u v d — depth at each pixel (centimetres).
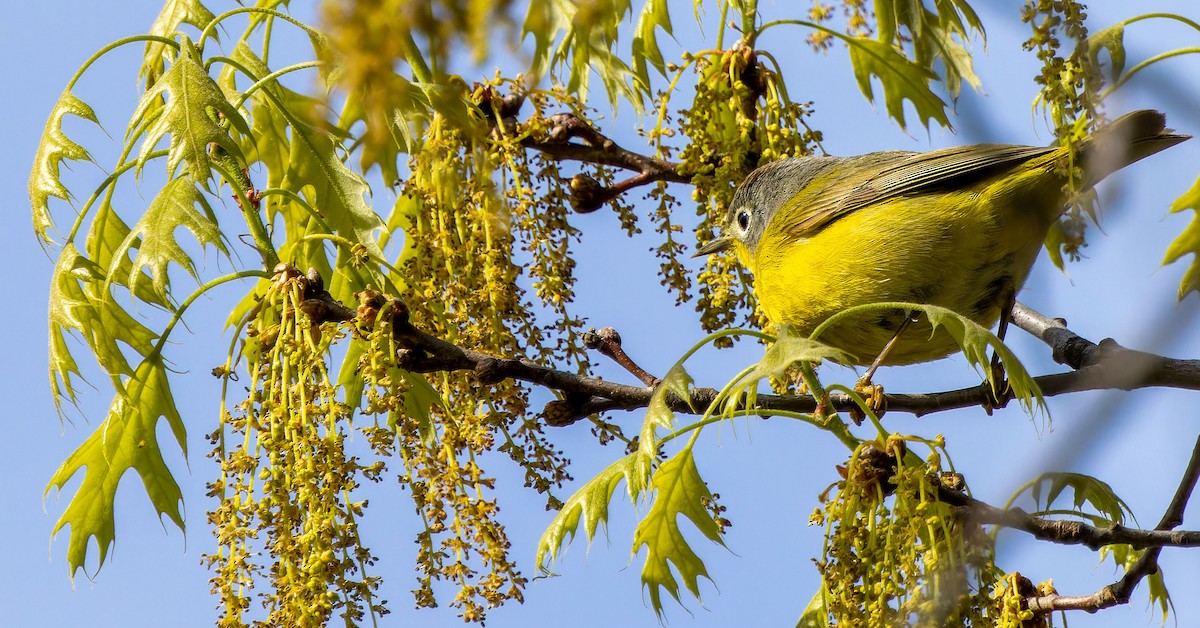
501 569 702
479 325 775
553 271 806
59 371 802
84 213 799
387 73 274
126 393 813
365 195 869
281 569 665
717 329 882
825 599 625
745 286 895
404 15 253
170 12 932
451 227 793
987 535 649
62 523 843
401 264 934
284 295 749
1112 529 738
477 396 764
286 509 662
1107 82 632
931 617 586
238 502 671
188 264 728
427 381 809
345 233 866
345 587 656
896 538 609
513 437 761
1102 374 816
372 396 743
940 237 985
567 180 905
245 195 830
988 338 618
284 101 909
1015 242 988
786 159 948
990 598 626
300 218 903
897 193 1016
